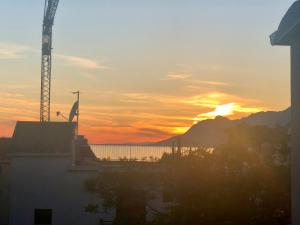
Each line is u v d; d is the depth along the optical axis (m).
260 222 17.67
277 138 19.00
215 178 18.88
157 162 24.69
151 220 21.91
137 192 23.80
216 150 20.08
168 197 21.72
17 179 37.72
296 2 11.39
